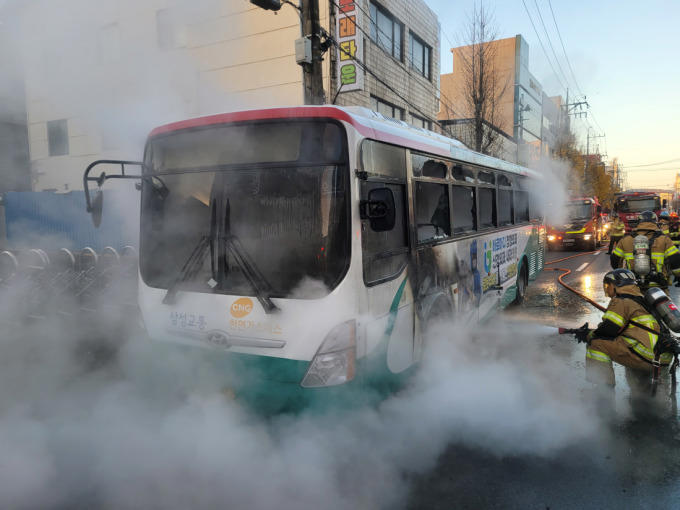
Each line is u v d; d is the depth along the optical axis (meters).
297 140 3.13
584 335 4.17
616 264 6.17
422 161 4.17
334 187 3.04
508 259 7.09
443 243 4.56
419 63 17.52
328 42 7.59
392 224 2.99
